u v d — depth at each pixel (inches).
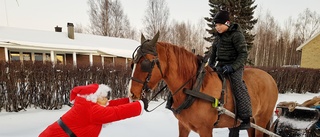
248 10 714.8
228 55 99.6
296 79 386.3
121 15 1223.5
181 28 1504.7
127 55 751.1
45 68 196.5
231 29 96.7
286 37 1697.8
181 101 86.9
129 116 73.3
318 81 401.1
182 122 92.5
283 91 379.9
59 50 598.2
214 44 109.0
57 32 784.3
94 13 1171.3
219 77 94.6
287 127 111.6
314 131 109.0
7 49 546.6
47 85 196.1
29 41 582.6
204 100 84.4
